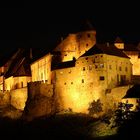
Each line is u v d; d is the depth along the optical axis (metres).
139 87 174.25
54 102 196.38
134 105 166.25
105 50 189.62
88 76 188.25
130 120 147.38
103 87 184.12
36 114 192.50
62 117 185.00
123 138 145.38
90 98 186.88
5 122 185.75
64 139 162.62
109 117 172.88
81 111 188.75
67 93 194.00
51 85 198.50
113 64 188.88
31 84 197.88
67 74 194.75
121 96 177.50
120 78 190.62
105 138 155.88
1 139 164.00
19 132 171.50
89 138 161.50
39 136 166.25
